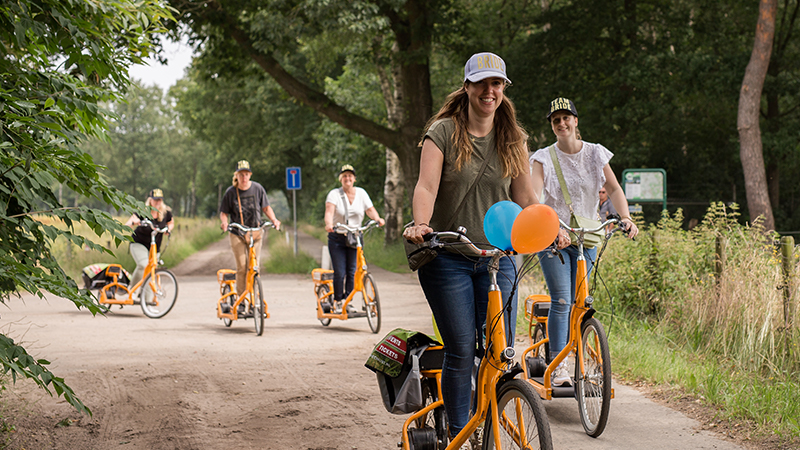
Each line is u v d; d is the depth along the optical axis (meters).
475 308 3.43
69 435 4.59
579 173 5.13
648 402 5.19
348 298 9.18
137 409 5.19
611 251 8.45
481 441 3.26
